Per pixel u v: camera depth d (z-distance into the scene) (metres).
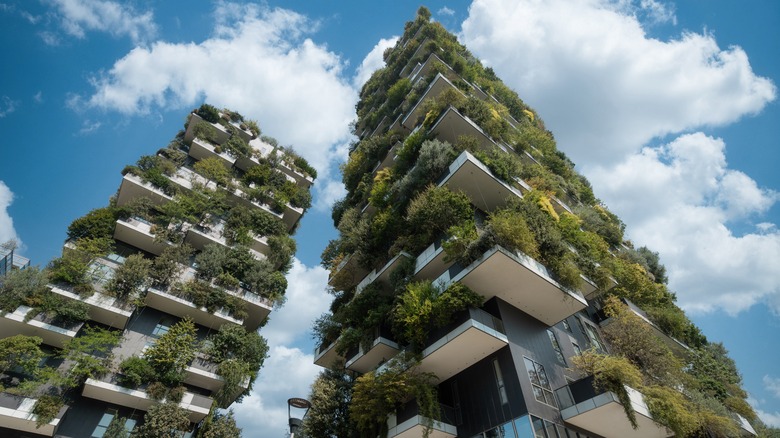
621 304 26.12
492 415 17.56
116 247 29.06
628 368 17.27
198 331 28.05
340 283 29.03
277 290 31.80
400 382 17.81
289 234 41.44
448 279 20.11
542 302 20.70
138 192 32.12
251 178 40.72
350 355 23.94
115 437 20.28
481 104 29.17
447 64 39.19
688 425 17.86
